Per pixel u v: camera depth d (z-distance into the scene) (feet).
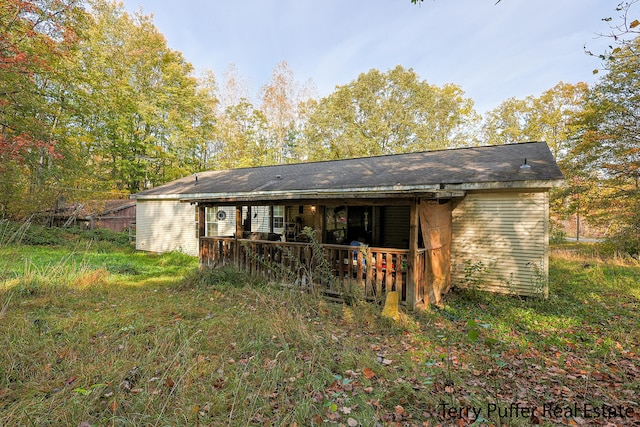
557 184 19.03
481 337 14.34
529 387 10.02
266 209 39.22
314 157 78.89
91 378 9.54
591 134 41.09
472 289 22.62
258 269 23.53
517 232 22.63
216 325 14.42
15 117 37.01
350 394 9.37
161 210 42.57
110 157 72.23
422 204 18.78
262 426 7.80
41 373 9.89
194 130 75.05
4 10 33.63
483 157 27.58
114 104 64.44
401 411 8.57
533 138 79.46
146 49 71.97
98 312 16.33
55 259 30.30
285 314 15.26
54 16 38.88
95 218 57.36
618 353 12.79
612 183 40.65
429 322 16.22
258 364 10.59
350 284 19.17
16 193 41.16
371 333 14.53
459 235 24.66
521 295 22.40
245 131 84.69
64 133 49.96
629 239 37.04
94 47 60.34
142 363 10.46
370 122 76.33
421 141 76.48
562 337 14.66
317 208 21.15
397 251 17.87
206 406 8.43
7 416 7.52
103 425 7.54
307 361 10.95
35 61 35.06
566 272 29.63
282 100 82.48
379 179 26.13
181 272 28.86
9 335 12.12
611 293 22.33
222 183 38.78
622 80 36.94
